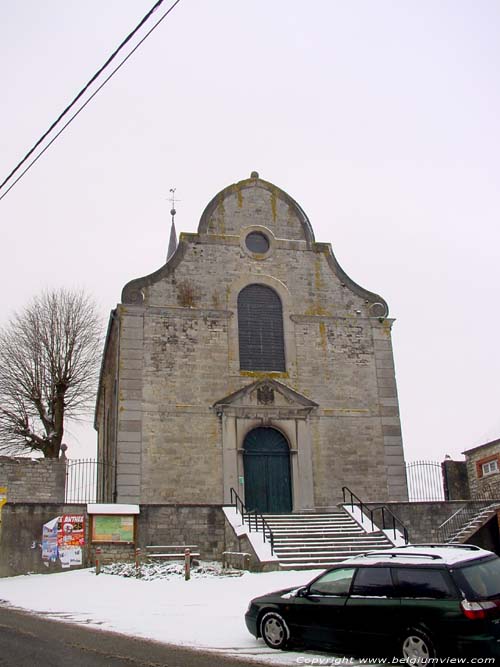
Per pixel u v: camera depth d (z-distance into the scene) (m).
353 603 9.12
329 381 27.39
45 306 32.22
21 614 13.05
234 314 27.39
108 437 31.56
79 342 32.47
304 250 28.98
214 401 26.17
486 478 28.17
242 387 26.45
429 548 9.76
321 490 25.94
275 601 9.91
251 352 27.30
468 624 8.09
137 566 19.75
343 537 21.45
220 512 22.39
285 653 9.44
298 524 22.47
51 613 13.16
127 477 24.59
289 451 26.17
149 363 26.05
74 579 18.78
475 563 8.80
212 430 25.75
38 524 20.89
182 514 22.03
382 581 9.06
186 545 21.78
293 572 18.36
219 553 21.98
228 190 29.06
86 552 21.02
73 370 31.92
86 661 8.88
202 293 27.44
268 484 25.73
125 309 26.44
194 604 13.98
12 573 20.38
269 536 20.73
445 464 29.64
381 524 23.39
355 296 28.84
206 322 27.03
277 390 26.52
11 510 20.80
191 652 9.46
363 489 26.30
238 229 28.66
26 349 31.33
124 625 11.67
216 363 26.62
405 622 8.56
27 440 30.69
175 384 26.03
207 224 28.39
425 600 8.51
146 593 15.80
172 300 27.08
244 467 25.69
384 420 27.31
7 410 30.62
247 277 28.06
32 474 25.02
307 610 9.50
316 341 27.80
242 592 15.45
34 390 30.86
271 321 27.88
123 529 21.44
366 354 28.08
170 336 26.55
